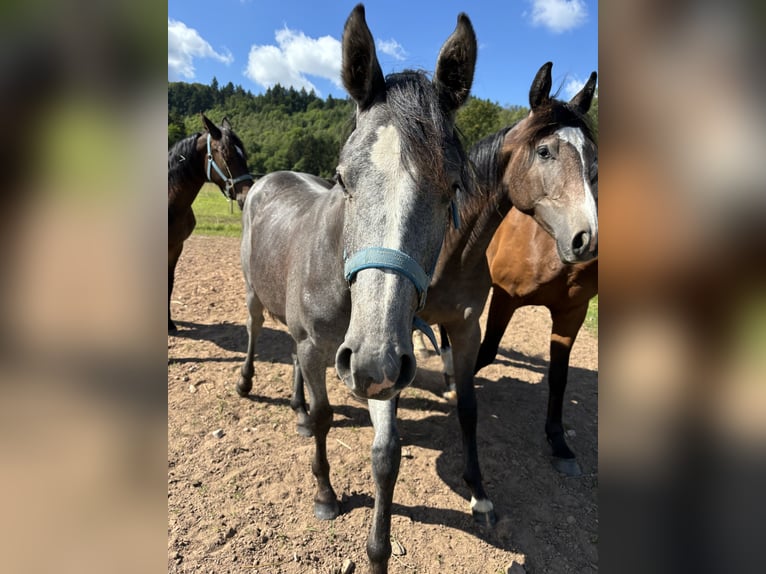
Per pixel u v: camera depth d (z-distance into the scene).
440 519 2.54
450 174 1.63
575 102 2.60
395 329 1.46
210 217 14.69
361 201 1.57
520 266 3.17
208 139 4.80
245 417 3.40
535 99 2.57
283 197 3.22
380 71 1.81
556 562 2.34
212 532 2.31
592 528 2.58
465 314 2.59
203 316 5.50
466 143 1.94
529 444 3.34
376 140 1.60
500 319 3.46
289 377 4.06
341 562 2.22
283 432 3.25
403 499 2.67
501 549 2.38
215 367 4.17
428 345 5.17
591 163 2.38
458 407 2.66
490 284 2.83
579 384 4.39
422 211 1.56
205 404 3.53
